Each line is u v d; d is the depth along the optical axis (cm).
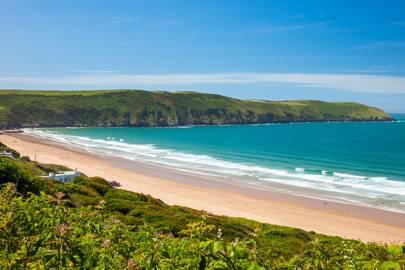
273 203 5384
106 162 8725
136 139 15375
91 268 563
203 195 5797
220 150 11812
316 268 486
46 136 15475
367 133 18988
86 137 15638
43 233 561
